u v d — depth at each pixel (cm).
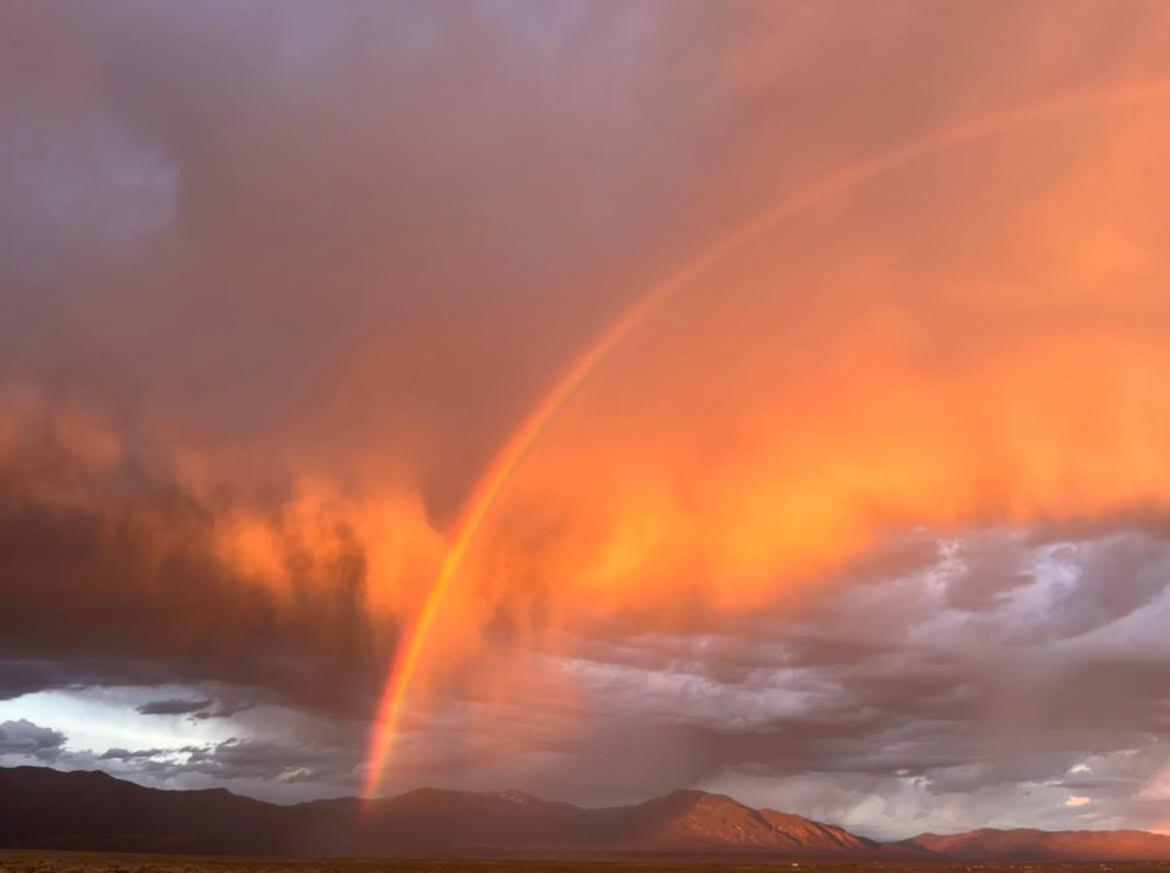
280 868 16675
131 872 13400
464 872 17162
